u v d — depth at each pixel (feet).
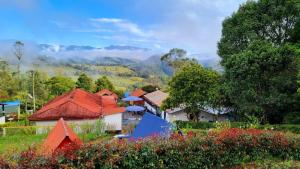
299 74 100.68
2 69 241.96
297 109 115.96
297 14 123.03
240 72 107.86
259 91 109.81
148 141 42.96
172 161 42.70
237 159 47.09
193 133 49.67
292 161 47.57
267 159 49.06
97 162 38.14
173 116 137.08
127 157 39.78
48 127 110.63
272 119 119.75
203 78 129.08
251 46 113.09
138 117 190.70
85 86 261.65
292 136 51.72
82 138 97.50
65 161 36.55
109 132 116.78
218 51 139.44
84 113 119.55
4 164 34.35
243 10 132.46
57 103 129.80
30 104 206.18
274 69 107.34
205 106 134.31
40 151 38.96
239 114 129.90
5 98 203.41
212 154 45.34
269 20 124.26
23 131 108.88
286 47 106.11
